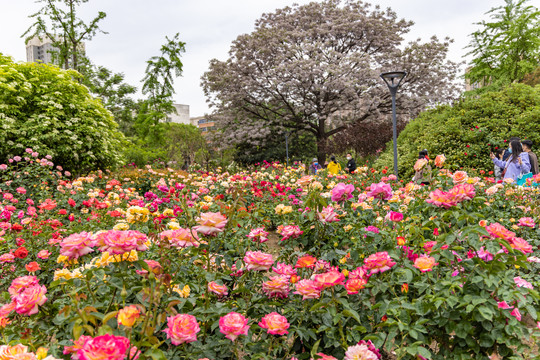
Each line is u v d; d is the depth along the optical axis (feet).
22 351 3.76
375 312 6.02
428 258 5.79
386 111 80.69
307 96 79.05
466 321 5.32
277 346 5.47
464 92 78.59
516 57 73.51
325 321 5.71
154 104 80.02
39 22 59.77
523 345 5.11
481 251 5.76
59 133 31.12
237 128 82.74
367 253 7.56
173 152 98.73
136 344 3.84
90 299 5.32
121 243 4.80
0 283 9.32
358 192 20.31
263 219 13.20
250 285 6.97
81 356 3.10
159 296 4.24
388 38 78.59
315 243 8.24
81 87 36.01
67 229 12.39
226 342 5.07
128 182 29.17
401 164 40.09
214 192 22.82
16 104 31.48
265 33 72.69
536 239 11.53
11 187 22.48
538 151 34.94
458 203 6.22
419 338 5.29
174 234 6.19
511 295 5.07
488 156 36.63
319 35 76.64
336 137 72.23
